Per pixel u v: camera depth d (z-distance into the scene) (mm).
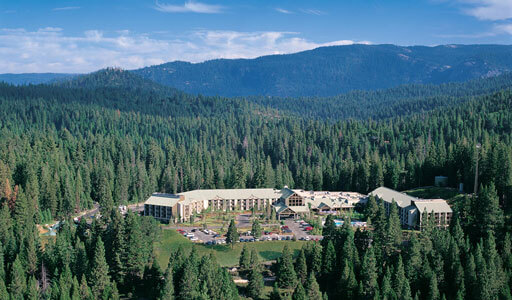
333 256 150125
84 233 177750
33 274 147250
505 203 198375
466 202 184625
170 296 129375
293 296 132375
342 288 138500
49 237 175250
